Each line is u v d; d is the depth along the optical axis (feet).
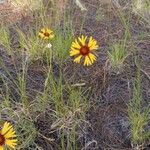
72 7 2.53
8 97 1.94
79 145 1.82
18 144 1.77
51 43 2.18
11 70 2.16
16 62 2.21
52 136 1.85
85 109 1.92
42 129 1.88
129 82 2.08
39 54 2.21
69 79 2.08
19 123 1.85
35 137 1.84
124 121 1.91
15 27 2.41
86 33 2.37
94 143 1.83
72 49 1.89
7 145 1.64
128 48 2.24
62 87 2.00
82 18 2.47
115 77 2.11
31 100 2.00
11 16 2.51
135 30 2.38
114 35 2.35
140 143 1.82
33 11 2.52
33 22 2.44
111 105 1.98
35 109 1.93
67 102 1.92
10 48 2.27
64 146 1.81
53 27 2.33
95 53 2.22
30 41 2.23
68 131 1.83
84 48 1.87
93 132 1.87
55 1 2.51
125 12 2.50
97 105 1.98
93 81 2.09
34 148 1.80
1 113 1.91
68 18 2.35
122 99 2.01
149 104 1.88
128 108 1.90
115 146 1.82
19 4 2.55
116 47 2.12
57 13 2.36
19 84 2.05
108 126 1.90
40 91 2.05
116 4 2.51
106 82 2.09
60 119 1.87
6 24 2.44
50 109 1.93
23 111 1.89
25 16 2.50
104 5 2.56
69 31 2.31
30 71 2.16
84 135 1.85
